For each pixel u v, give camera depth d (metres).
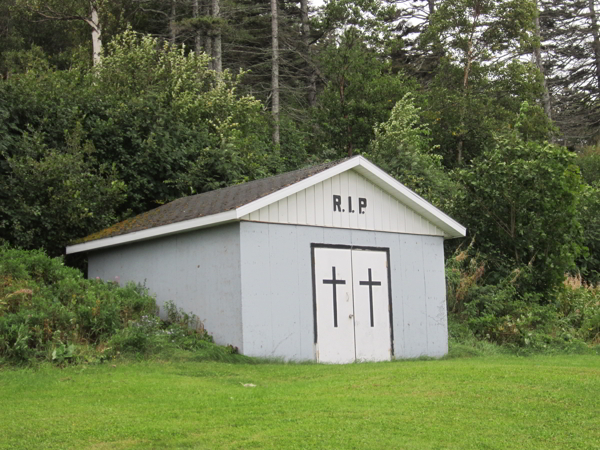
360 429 6.31
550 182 17.58
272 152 24.72
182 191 17.98
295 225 12.23
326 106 29.56
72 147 16.06
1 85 15.91
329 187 12.88
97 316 10.94
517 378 8.87
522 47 35.19
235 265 11.48
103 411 7.02
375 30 32.50
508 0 34.12
